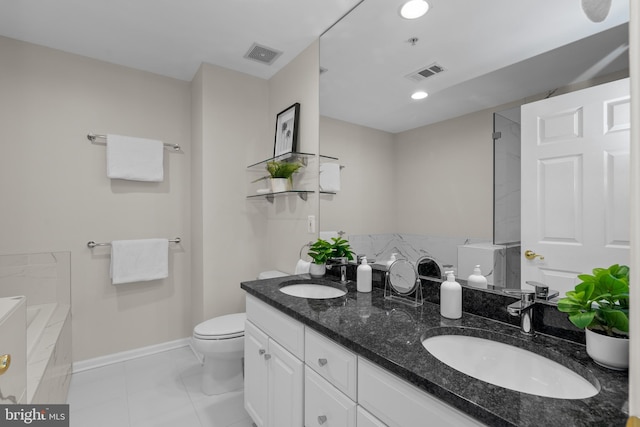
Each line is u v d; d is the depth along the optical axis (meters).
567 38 1.08
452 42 1.46
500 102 1.26
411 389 0.85
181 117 2.83
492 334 1.09
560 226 1.07
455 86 1.44
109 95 2.51
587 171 1.00
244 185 2.71
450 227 1.43
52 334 1.79
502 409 0.68
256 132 2.78
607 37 0.98
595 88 1.00
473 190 1.35
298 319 1.30
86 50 2.35
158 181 2.64
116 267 2.44
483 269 1.30
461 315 1.28
